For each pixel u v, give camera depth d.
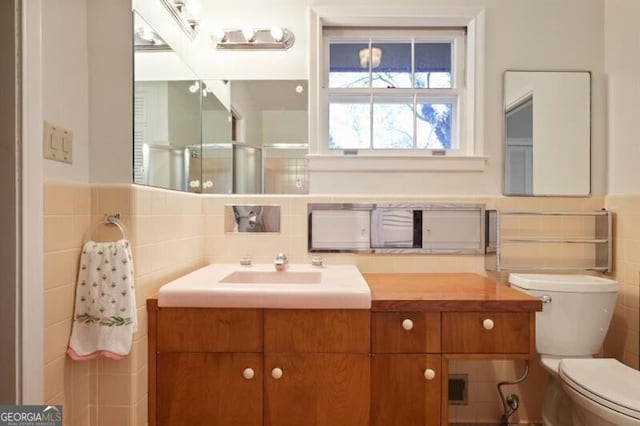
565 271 1.64
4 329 0.86
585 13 1.65
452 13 1.64
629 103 1.53
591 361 1.33
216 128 1.69
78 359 1.01
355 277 1.34
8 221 0.86
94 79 1.10
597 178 1.66
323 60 1.72
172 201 1.35
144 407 1.15
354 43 1.72
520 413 1.65
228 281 1.38
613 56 1.61
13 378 0.86
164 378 1.14
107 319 1.03
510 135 1.65
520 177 1.65
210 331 1.13
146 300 1.14
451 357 1.15
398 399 1.15
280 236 1.65
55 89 0.97
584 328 1.43
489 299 1.15
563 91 1.65
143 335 1.14
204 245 1.65
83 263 1.04
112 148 1.10
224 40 1.67
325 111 1.72
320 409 1.13
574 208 1.65
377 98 1.72
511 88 1.65
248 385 1.14
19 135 0.87
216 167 1.69
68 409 1.01
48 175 0.94
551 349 1.46
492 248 1.60
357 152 1.71
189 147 1.57
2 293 0.86
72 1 1.03
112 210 1.09
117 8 1.10
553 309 1.45
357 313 1.13
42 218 0.91
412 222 1.64
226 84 1.69
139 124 1.14
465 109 1.70
